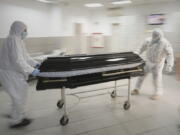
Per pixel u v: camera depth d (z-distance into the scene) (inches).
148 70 128.4
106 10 267.9
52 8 233.0
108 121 95.6
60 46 195.8
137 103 119.3
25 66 80.8
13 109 87.4
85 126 90.5
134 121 95.5
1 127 88.7
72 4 233.6
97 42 206.1
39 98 127.0
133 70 101.7
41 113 104.3
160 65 125.0
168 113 104.8
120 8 253.8
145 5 229.8
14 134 83.1
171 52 121.6
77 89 147.2
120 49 214.2
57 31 238.4
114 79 95.0
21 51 82.6
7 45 79.7
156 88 127.6
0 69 83.1
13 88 83.7
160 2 215.3
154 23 219.1
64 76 80.4
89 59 92.1
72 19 255.9
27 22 198.8
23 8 190.5
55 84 81.1
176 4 205.2
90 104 117.7
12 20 177.6
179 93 138.4
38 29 218.8
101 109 110.3
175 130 87.0
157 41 122.1
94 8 272.2
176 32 194.5
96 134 83.4
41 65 83.8
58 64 83.7
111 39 209.8
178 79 173.6
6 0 167.6
